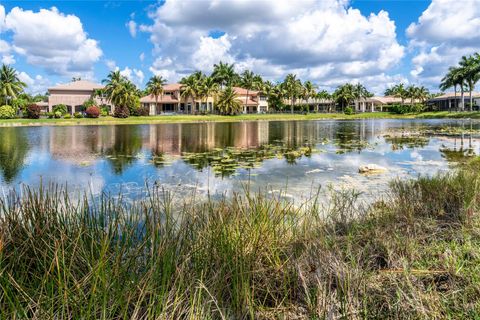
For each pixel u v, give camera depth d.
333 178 7.73
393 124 34.38
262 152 12.95
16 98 47.62
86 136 20.72
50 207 3.03
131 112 49.47
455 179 5.07
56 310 1.99
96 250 2.45
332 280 2.48
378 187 6.61
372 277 2.51
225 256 2.56
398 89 76.31
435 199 4.33
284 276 2.49
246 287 2.26
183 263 2.30
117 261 2.19
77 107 56.09
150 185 7.21
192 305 2.00
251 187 6.92
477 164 8.73
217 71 59.59
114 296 2.03
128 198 5.87
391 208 4.23
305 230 3.22
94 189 6.87
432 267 2.70
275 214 3.50
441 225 3.66
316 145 15.34
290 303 2.34
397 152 12.53
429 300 2.16
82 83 58.53
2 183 7.55
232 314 2.20
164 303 2.03
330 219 3.87
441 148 13.59
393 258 2.84
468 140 16.66
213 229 2.87
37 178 8.10
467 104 61.66
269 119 49.56
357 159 10.86
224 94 54.12
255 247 2.77
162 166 9.76
